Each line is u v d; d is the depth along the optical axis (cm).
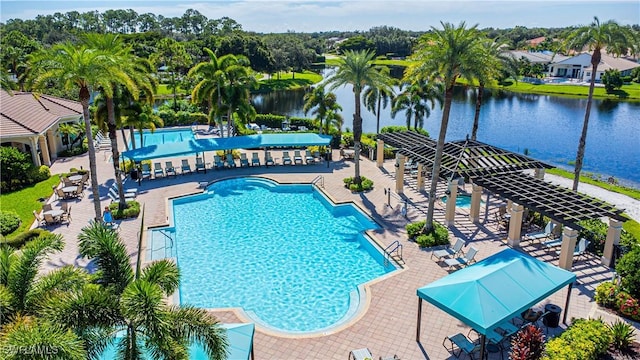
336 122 4331
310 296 1922
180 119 5350
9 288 1109
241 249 2369
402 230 2450
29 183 3183
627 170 4206
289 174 3550
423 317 1647
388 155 3962
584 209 1972
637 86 9681
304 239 2486
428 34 2228
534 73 11131
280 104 8325
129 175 3444
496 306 1330
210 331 1023
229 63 4059
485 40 2200
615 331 1414
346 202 2912
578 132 5903
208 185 3306
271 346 1502
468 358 1423
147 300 943
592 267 1980
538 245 2208
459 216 2608
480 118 6962
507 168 2536
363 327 1595
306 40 16150
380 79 3084
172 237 2502
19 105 3769
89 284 1088
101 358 1091
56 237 1246
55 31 15138
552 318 1551
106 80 2119
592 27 2770
